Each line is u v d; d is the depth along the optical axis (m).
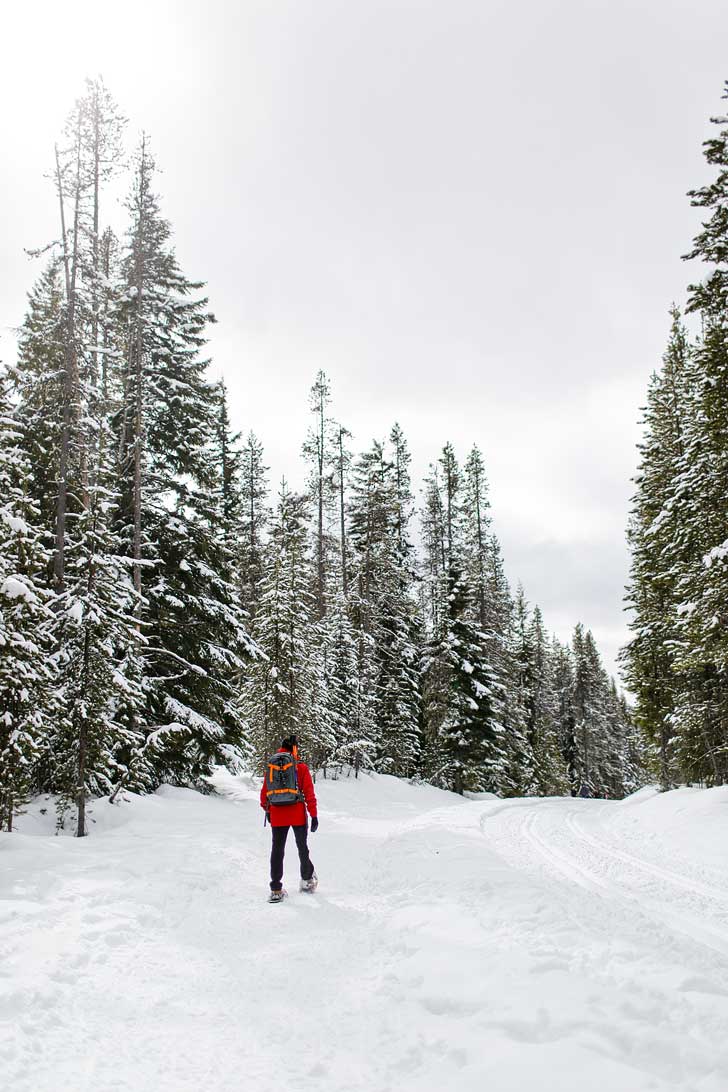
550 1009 3.55
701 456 18.31
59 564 15.43
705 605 17.62
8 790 10.60
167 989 4.38
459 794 32.50
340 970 4.82
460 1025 3.60
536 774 46.41
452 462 46.38
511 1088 2.87
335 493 40.03
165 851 9.32
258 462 39.12
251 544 36.84
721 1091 2.75
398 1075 3.22
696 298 14.59
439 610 35.72
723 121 13.77
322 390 41.81
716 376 15.01
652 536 25.56
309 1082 3.20
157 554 19.11
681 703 24.69
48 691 11.32
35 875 7.17
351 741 29.91
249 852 10.02
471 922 5.51
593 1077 2.87
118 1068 3.30
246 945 5.44
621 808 23.44
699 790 19.70
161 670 18.52
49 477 17.11
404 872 8.09
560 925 5.21
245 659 21.69
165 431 19.94
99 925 5.57
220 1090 3.12
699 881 9.30
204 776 19.45
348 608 32.69
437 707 33.41
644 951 4.56
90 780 13.53
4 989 3.97
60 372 16.02
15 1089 3.00
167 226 20.22
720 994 3.82
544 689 55.47
